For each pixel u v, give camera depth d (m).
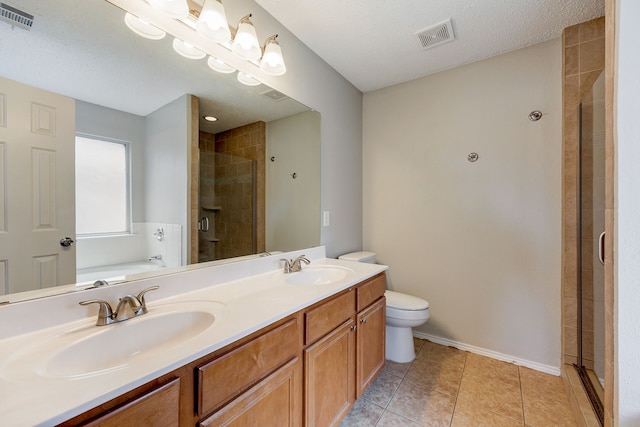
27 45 0.90
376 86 2.58
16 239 0.87
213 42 1.37
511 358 2.04
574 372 1.69
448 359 2.09
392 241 2.57
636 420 0.84
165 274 1.20
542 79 1.91
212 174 1.45
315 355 1.19
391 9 1.60
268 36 1.64
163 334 0.98
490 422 1.46
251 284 1.40
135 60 1.15
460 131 2.23
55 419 0.51
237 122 1.55
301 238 1.98
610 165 0.95
